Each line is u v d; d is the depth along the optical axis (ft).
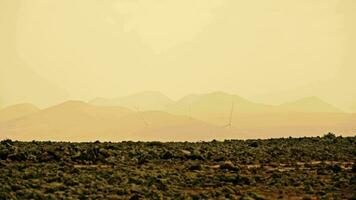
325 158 564.30
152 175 447.01
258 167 506.89
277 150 602.44
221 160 541.34
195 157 544.21
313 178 450.71
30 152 532.73
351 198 376.89
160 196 370.32
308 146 635.25
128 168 483.10
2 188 378.53
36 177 430.61
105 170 467.93
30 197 361.10
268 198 383.65
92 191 385.09
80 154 526.57
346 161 554.46
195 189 408.26
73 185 408.26
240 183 433.89
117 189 389.19
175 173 462.60
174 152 555.28
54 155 525.75
